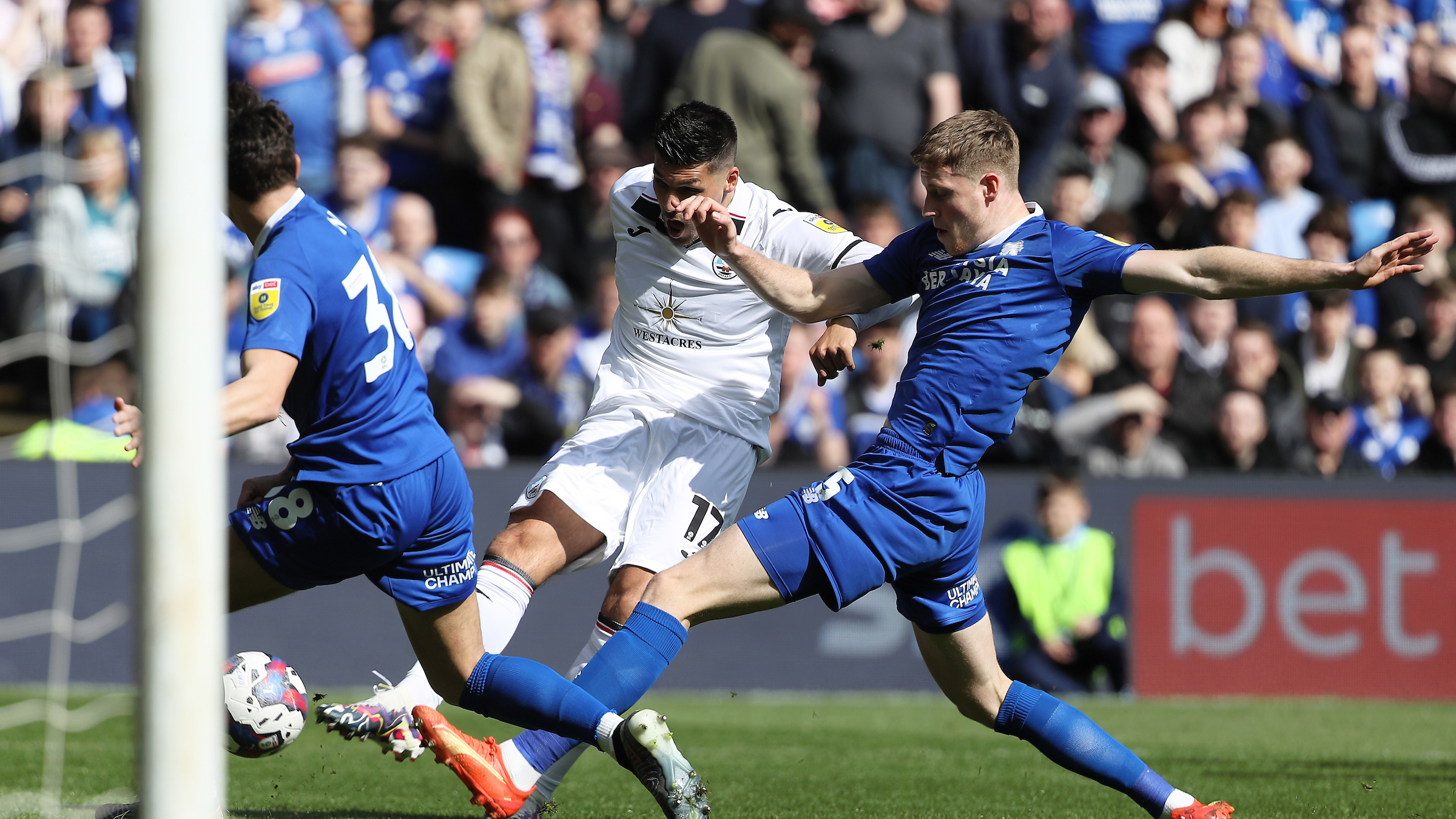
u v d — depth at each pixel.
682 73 34.91
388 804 14.83
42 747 18.97
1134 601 29.39
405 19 35.91
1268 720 25.41
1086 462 31.20
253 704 12.43
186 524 6.70
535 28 35.69
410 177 35.44
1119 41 38.88
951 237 12.21
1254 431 31.84
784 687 28.88
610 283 32.72
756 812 14.38
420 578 12.16
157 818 6.68
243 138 11.26
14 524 26.22
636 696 12.05
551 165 35.62
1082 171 35.50
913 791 16.16
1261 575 29.72
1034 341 11.98
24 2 35.09
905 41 36.03
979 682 12.66
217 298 6.83
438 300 32.41
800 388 30.97
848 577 11.99
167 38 6.67
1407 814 14.66
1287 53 39.84
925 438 12.04
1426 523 30.12
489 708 12.27
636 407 15.30
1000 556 29.08
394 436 11.72
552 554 14.46
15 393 31.02
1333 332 33.69
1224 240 35.62
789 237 14.91
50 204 31.56
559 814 14.20
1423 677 29.95
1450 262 37.47
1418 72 39.94
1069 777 17.53
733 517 15.30
